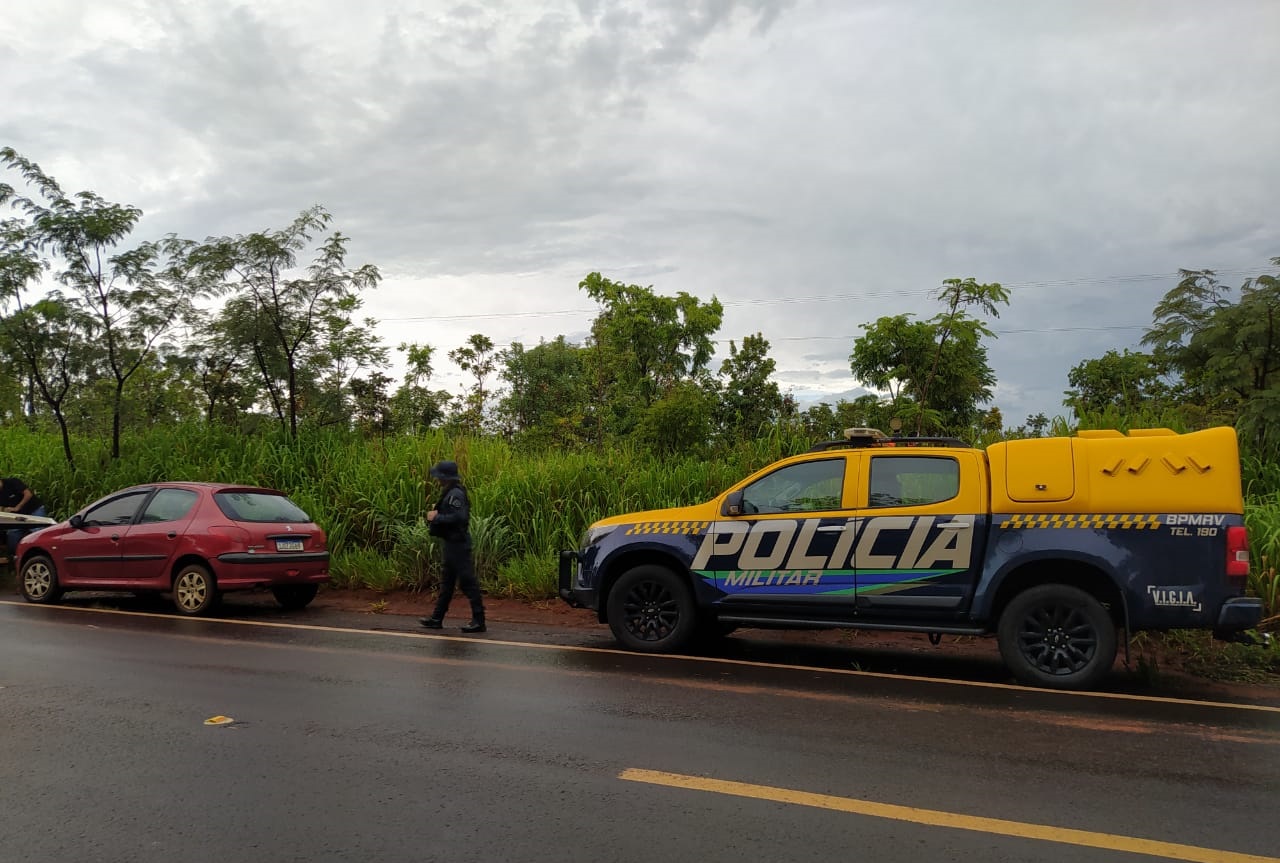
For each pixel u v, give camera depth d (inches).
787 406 639.1
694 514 323.0
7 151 590.2
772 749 206.1
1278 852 150.7
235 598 485.1
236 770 189.9
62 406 692.1
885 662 315.6
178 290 648.4
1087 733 222.1
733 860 146.9
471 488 525.0
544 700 252.5
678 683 275.4
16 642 339.6
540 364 1048.8
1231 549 258.2
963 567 282.0
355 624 396.5
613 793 176.7
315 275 639.1
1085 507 271.7
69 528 454.3
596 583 335.0
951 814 166.4
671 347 730.2
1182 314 462.6
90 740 210.7
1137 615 263.6
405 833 157.2
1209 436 264.4
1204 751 207.9
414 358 818.8
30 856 147.9
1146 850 151.3
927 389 507.8
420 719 231.0
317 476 590.6
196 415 700.7
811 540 301.6
